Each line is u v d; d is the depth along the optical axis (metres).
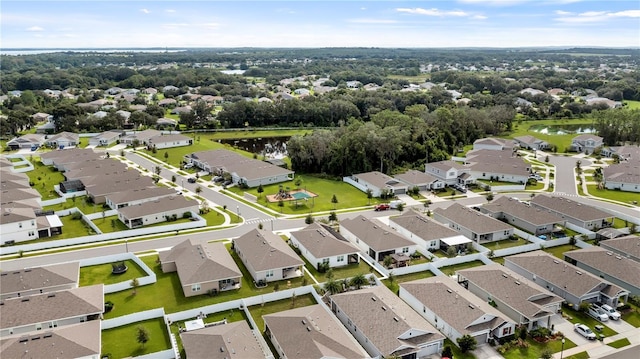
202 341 48.03
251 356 46.19
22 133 182.00
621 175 117.06
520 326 55.09
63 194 106.00
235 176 118.94
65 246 79.44
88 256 75.25
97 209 98.12
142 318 56.78
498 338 53.22
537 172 131.62
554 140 175.62
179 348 50.94
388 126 145.25
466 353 50.75
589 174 129.88
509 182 121.06
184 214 93.50
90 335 49.69
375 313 53.94
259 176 117.12
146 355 48.12
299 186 118.06
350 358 46.69
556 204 94.56
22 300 55.19
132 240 81.69
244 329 51.03
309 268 71.50
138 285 64.94
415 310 59.59
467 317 53.28
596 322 57.12
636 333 55.03
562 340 50.66
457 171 118.88
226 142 178.50
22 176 114.56
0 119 173.88
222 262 66.94
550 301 58.22
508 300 58.06
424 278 68.38
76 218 92.44
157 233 85.12
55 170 131.00
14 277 61.78
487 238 82.44
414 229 81.31
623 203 105.12
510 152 144.00
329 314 55.34
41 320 53.31
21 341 47.16
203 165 131.88
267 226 89.12
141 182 110.25
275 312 58.81
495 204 94.56
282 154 158.25
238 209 96.50
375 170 132.38
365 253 76.19
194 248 70.81
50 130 184.88
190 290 62.81
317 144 131.62
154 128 193.12
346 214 96.31
